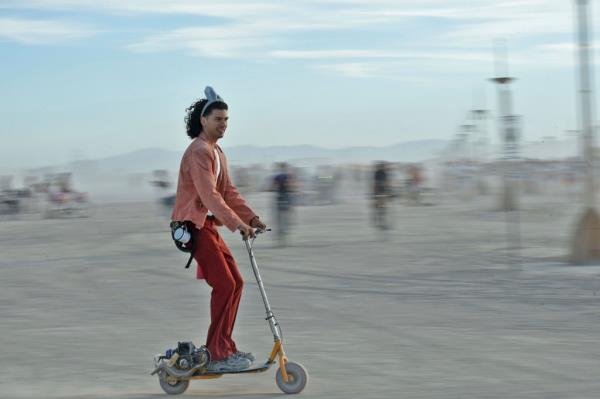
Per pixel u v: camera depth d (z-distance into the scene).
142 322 11.66
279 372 7.51
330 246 23.53
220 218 7.33
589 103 17.16
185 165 7.48
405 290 14.30
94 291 15.03
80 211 46.50
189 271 18.08
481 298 13.20
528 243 22.59
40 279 17.11
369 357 9.02
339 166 74.00
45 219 45.19
